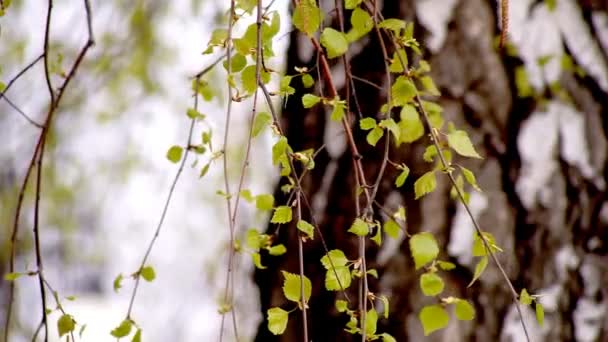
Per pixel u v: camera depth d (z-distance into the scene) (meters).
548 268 1.86
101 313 6.66
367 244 1.84
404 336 1.83
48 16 1.61
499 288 1.84
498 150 1.85
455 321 1.83
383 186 1.83
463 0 1.85
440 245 1.83
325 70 1.62
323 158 1.87
